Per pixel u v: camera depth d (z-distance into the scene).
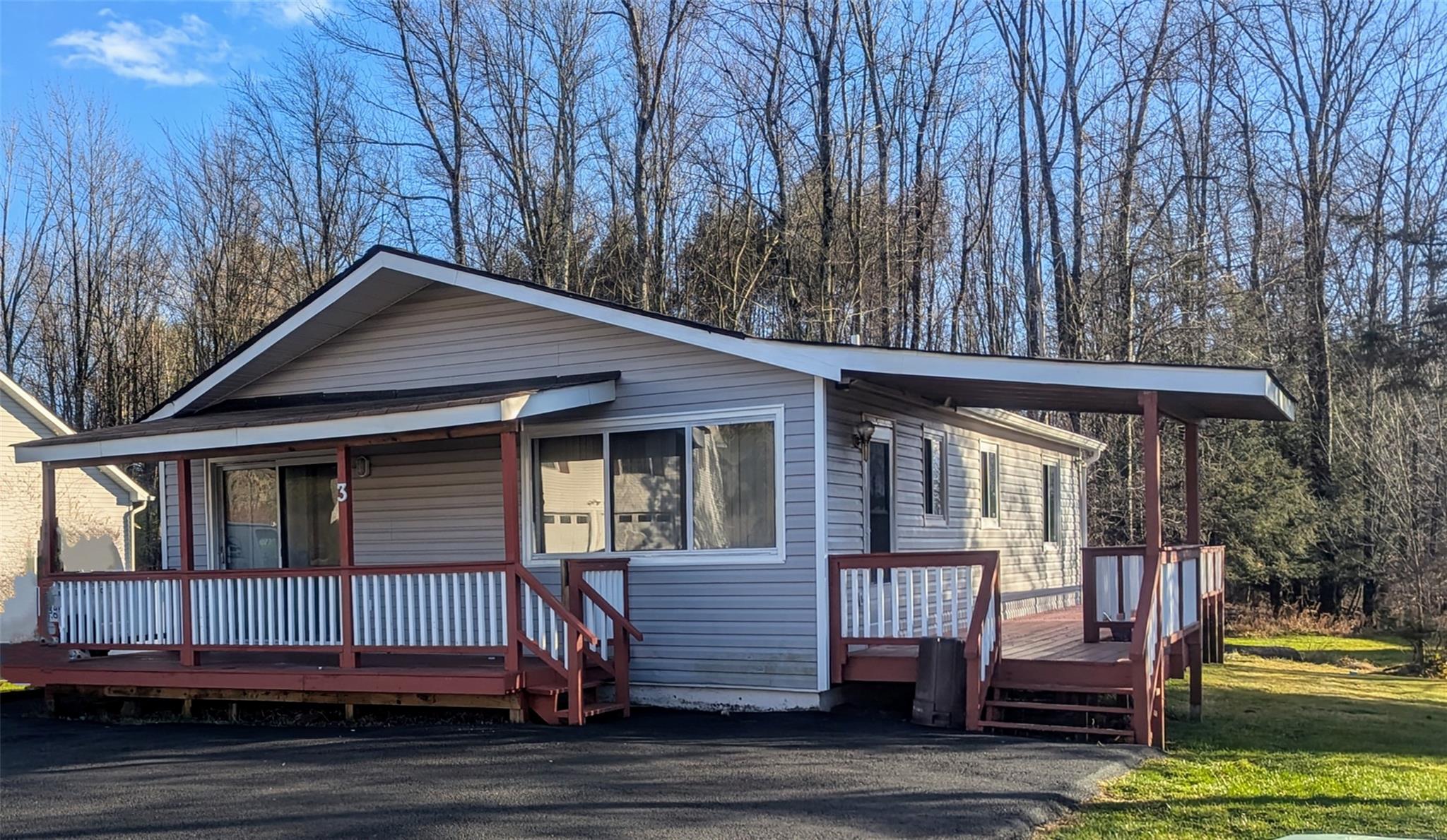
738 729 9.40
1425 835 6.42
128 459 11.45
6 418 19.55
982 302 31.16
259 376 13.32
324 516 13.20
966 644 9.40
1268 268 29.80
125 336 33.19
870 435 11.31
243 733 10.00
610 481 11.41
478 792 7.24
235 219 31.92
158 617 11.23
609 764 8.00
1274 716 11.54
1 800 7.55
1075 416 26.75
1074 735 9.15
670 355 11.12
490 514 12.03
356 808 6.93
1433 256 19.89
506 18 28.83
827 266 27.05
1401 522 21.88
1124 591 11.46
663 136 28.38
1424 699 13.80
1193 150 29.97
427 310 12.47
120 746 9.48
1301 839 4.58
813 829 6.29
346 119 30.88
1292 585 27.95
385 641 10.23
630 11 28.14
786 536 10.48
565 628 9.70
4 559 19.19
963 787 7.20
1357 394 28.41
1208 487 25.84
